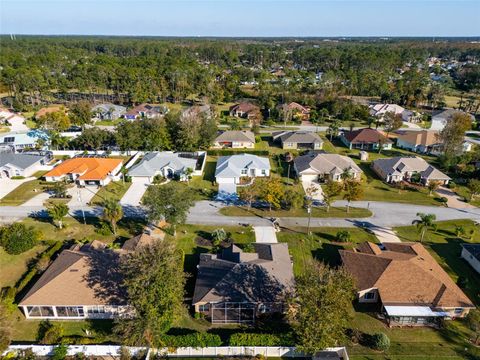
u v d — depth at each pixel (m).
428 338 40.12
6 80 158.00
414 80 179.00
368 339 39.62
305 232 60.69
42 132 103.62
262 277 43.78
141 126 99.25
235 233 59.81
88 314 41.91
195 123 99.50
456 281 48.84
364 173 87.19
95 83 162.50
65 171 79.81
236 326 41.50
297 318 36.75
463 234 60.47
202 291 42.75
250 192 66.06
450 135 92.19
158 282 36.06
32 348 36.88
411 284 44.09
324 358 36.44
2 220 63.00
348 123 135.88
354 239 58.75
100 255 46.53
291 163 92.69
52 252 52.34
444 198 73.25
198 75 175.25
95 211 66.50
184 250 54.78
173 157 86.12
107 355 37.59
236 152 99.00
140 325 35.25
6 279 48.28
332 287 35.78
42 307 41.34
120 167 85.69
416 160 85.12
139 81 161.75
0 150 91.56
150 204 54.62
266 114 146.62
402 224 64.12
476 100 169.50
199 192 75.38
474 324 39.66
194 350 37.78
